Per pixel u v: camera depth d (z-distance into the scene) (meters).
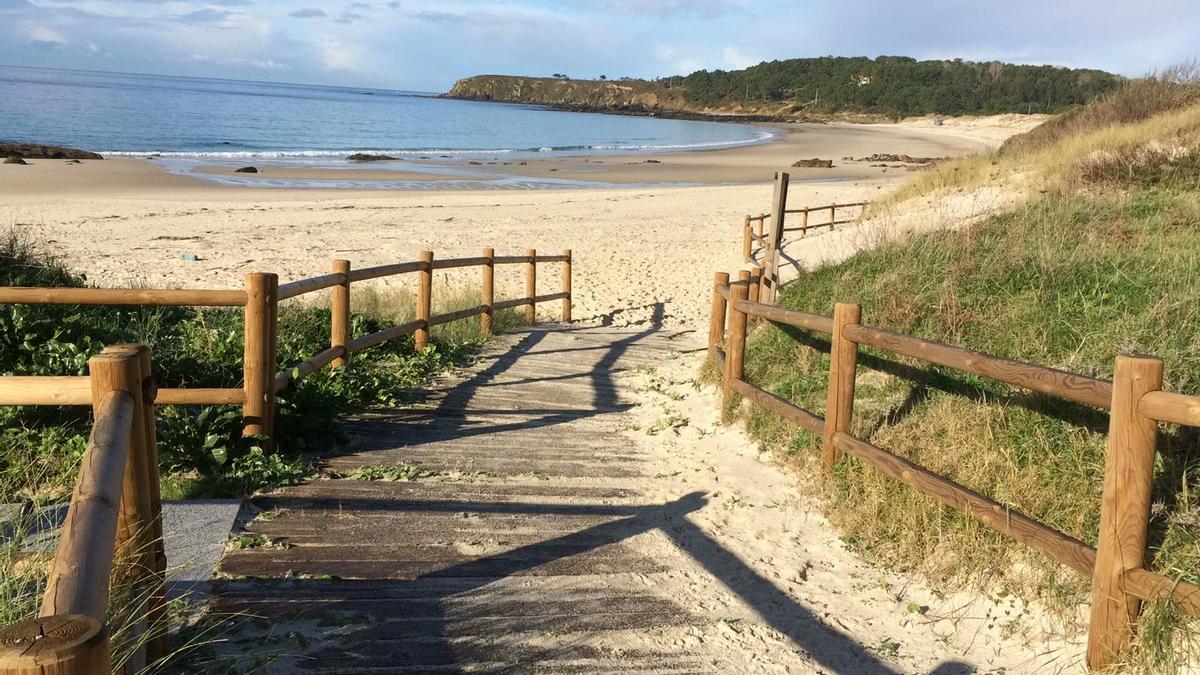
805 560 3.97
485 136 78.44
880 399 5.06
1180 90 18.91
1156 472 3.48
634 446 5.71
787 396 5.77
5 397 2.70
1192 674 2.71
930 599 3.59
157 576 2.65
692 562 3.91
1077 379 3.02
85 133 53.75
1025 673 3.04
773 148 70.69
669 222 21.89
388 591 3.45
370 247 16.73
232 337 6.06
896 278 6.44
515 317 10.88
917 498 3.99
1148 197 9.13
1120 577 2.82
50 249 14.92
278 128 71.06
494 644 3.12
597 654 3.10
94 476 1.87
